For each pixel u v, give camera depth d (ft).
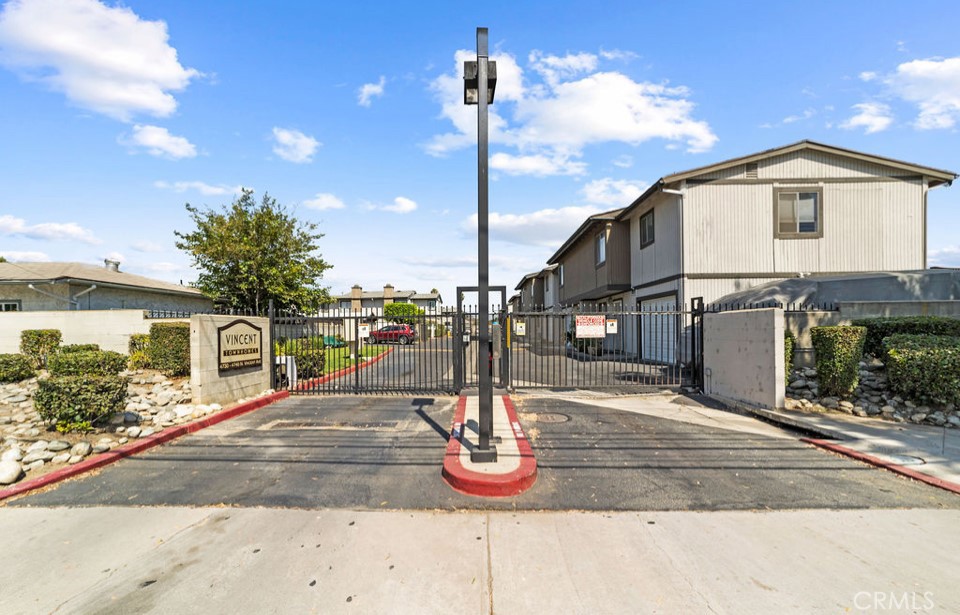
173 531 12.14
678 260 47.60
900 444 18.40
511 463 16.20
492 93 17.10
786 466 16.85
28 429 19.72
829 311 30.37
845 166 46.85
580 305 82.07
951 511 12.97
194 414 23.63
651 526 12.21
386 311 109.29
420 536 11.78
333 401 29.86
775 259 46.60
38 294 53.72
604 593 9.34
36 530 12.21
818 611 8.73
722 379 29.04
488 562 10.53
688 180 47.06
